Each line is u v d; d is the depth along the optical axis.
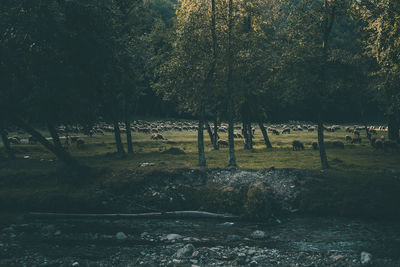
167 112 104.12
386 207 18.11
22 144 40.78
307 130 73.69
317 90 24.23
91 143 43.28
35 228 16.72
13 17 18.05
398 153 32.72
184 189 20.80
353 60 24.53
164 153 34.62
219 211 19.11
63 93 19.06
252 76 33.25
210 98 27.39
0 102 19.17
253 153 34.50
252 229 16.61
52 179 22.42
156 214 18.80
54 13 18.77
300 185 20.64
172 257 12.95
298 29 24.80
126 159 31.17
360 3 21.70
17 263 12.24
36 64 19.19
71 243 14.55
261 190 19.00
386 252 13.32
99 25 20.81
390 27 18.88
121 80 23.33
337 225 16.89
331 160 28.33
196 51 25.91
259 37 28.28
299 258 12.79
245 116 39.66
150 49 31.47
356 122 105.69
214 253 13.33
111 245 14.34
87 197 20.12
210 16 25.77
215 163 28.20
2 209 19.84
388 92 25.17
